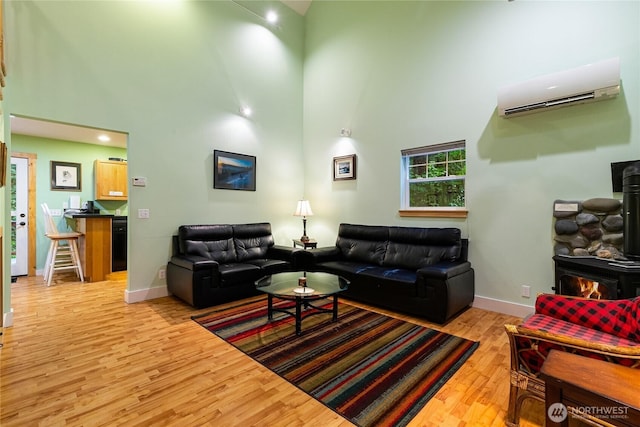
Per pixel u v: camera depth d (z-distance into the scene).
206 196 4.21
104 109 3.35
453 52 3.61
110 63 3.39
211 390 1.85
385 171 4.29
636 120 2.56
